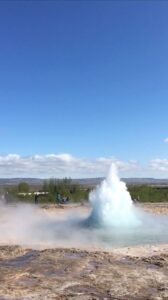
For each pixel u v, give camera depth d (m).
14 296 10.87
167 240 19.34
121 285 11.80
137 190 44.03
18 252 15.91
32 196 41.56
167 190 45.88
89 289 11.46
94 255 15.40
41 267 13.60
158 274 12.91
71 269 13.38
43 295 10.96
